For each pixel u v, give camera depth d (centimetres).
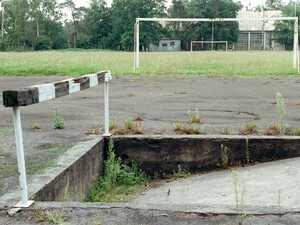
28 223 269
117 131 565
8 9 11012
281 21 9581
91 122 697
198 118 698
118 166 488
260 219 276
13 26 10512
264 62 2705
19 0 10381
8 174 368
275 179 419
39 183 334
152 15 9350
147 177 528
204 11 9706
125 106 947
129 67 2298
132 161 530
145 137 528
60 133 582
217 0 9669
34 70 2081
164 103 1003
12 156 441
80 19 11794
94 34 11144
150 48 10019
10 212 282
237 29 9756
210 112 835
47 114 816
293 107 898
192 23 9881
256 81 1675
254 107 910
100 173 509
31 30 10275
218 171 516
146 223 270
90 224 268
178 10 10162
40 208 290
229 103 992
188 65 2477
